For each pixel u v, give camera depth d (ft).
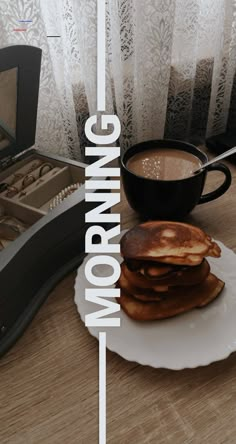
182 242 0.93
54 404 0.83
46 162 1.30
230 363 0.88
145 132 1.68
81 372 0.88
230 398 0.82
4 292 0.88
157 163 1.22
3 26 1.15
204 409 0.81
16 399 0.84
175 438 0.77
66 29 1.32
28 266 0.95
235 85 1.88
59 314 1.01
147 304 0.93
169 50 1.52
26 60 1.04
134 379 0.86
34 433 0.78
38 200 1.20
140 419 0.80
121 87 1.49
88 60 1.34
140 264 0.92
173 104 1.74
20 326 0.96
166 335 0.90
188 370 0.87
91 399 0.83
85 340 0.95
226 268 1.05
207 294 0.96
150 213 1.20
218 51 1.65
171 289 0.94
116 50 1.41
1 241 1.06
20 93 1.10
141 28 1.41
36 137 1.40
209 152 1.64
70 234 1.06
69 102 1.43
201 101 1.86
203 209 1.33
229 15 1.59
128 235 0.96
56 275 1.07
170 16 1.43
